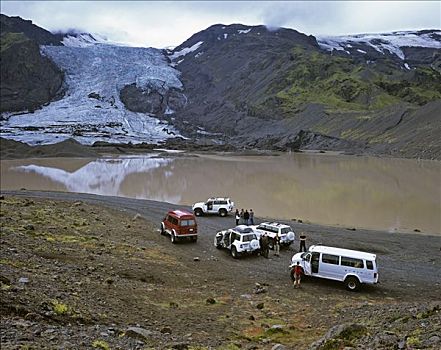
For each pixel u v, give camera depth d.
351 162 97.94
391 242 32.66
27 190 56.06
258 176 74.88
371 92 189.88
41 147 116.00
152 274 20.72
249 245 26.97
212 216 41.50
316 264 22.22
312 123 166.12
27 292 13.49
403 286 22.48
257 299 18.75
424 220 41.94
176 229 29.88
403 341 10.28
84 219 34.97
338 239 33.06
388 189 59.75
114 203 46.66
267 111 197.75
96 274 19.14
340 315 16.36
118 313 14.34
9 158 105.00
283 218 42.72
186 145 148.38
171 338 12.31
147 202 48.59
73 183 67.75
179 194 57.62
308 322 15.70
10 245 21.52
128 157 114.94
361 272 21.45
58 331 11.08
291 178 71.88
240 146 156.38
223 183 67.31
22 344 9.63
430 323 11.89
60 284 16.03
